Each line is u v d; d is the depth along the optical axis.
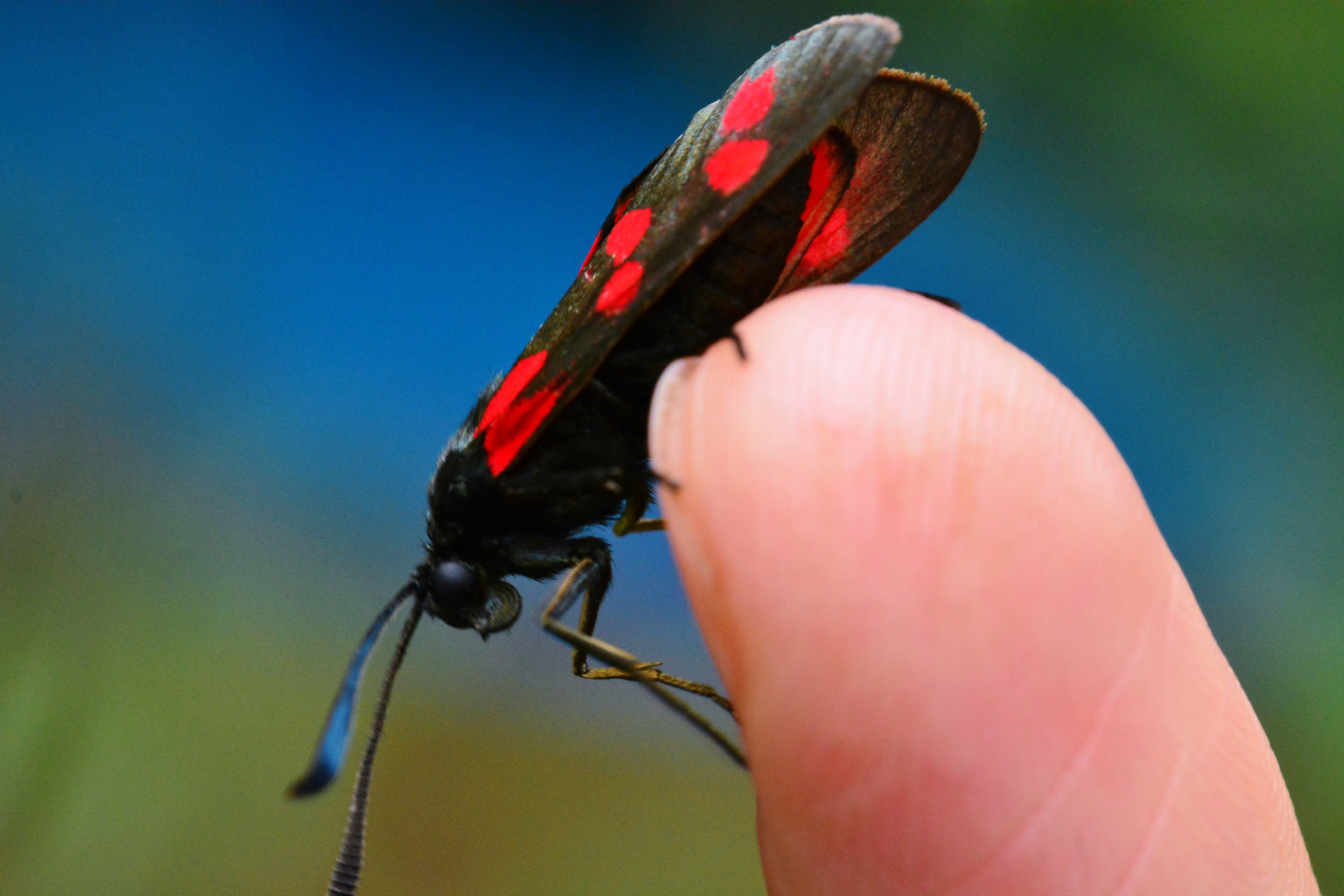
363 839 0.08
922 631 0.08
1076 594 0.08
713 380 0.08
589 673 0.09
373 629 0.08
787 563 0.08
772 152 0.08
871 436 0.08
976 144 0.08
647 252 0.08
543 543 0.09
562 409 0.08
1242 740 0.09
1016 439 0.08
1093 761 0.08
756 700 0.08
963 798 0.08
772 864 0.09
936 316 0.09
